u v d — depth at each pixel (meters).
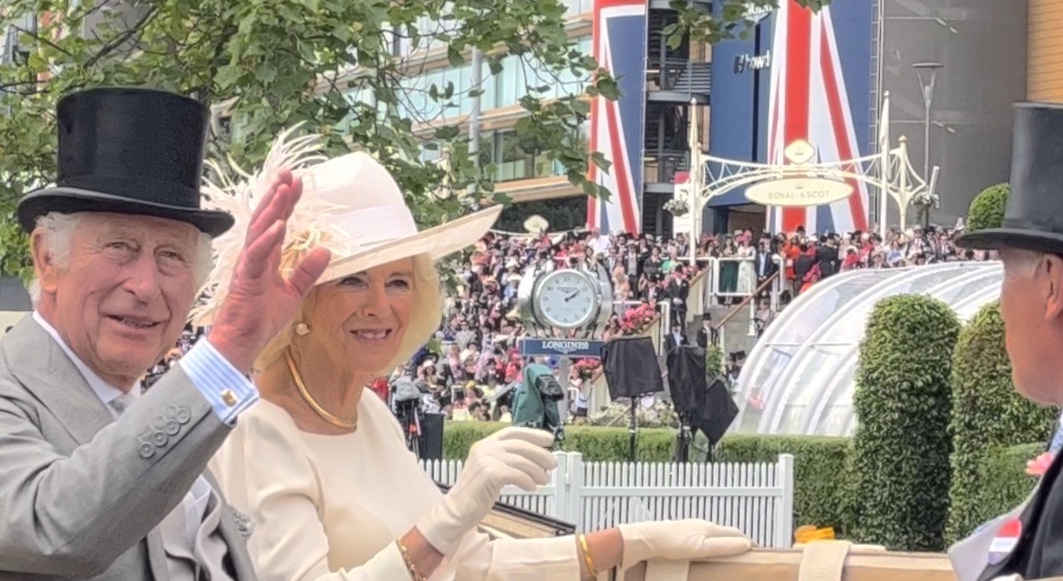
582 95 11.02
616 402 28.09
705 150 59.16
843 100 53.00
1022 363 3.18
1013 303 3.17
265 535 3.92
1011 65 53.56
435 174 10.40
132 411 2.80
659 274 41.72
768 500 18.83
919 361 17.77
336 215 4.28
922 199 44.44
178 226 3.13
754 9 11.53
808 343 24.80
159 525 3.13
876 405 18.02
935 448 17.81
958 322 17.97
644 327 34.78
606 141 53.59
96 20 12.80
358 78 10.59
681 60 59.16
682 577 4.36
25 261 11.03
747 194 44.25
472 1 10.48
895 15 52.81
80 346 3.10
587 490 17.83
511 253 40.78
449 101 11.41
